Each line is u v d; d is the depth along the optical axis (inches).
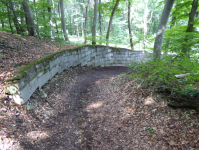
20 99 110.8
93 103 167.8
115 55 454.0
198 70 102.3
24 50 201.9
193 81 103.0
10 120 91.1
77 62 306.2
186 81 109.0
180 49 209.8
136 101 140.2
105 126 123.2
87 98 181.9
